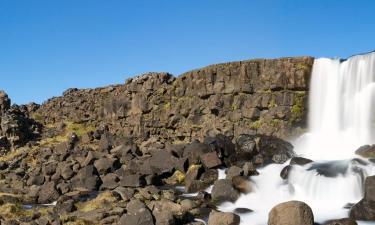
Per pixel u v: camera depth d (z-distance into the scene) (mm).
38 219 37875
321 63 56250
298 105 57188
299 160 44531
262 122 59312
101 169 56438
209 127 65250
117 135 78688
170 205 36562
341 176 38750
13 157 73688
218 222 33781
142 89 77312
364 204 32906
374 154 44312
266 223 34281
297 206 30312
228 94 63969
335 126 53656
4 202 47344
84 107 89625
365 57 51406
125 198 43406
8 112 88188
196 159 53500
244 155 52406
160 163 54812
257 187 42688
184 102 70500
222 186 42531
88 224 36406
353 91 52312
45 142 81375
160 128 73562
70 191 51625
